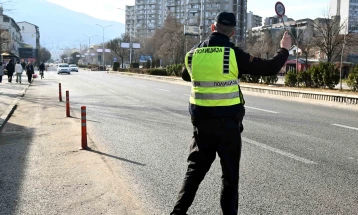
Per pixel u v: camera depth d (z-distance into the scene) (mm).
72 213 4309
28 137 8719
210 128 3408
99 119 11492
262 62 3365
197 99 3473
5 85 27031
